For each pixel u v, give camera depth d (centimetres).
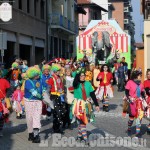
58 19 4341
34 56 3706
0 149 935
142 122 1357
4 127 1238
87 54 3123
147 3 2738
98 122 1348
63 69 1202
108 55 3114
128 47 3105
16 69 1942
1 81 1084
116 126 1270
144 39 2659
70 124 1236
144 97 1115
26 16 3394
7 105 1088
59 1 4600
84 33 3145
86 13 6562
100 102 1969
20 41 3259
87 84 1004
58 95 1158
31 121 1028
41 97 1030
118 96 2322
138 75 1109
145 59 2650
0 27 2717
